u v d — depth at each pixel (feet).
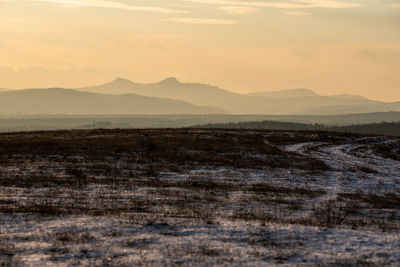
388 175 229.25
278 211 116.88
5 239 75.00
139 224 87.86
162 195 136.05
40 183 149.89
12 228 82.69
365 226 96.48
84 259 64.80
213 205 122.21
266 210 117.91
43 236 77.15
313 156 302.45
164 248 70.95
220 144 319.06
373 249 71.36
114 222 89.10
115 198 127.34
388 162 294.87
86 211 103.04
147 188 149.89
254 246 72.74
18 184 145.48
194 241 75.66
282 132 472.03
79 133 378.32
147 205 116.78
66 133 377.30
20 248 69.77
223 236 79.61
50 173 178.29
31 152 243.40
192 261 63.77
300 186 177.99
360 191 172.14
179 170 208.13
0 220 88.69
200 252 68.59
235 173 206.90
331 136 452.76
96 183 156.46
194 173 200.44
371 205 136.98
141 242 74.43
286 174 212.84
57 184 150.30
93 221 89.76
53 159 224.74
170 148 282.15
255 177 198.08
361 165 266.16
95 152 253.03
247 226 88.33
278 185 176.65
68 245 71.92
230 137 378.94
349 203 138.51
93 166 204.44
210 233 81.66
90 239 75.82
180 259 64.75
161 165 221.46
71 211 101.60
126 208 110.93
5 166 193.16
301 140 409.49
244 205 124.77
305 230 85.30
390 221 110.11
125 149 268.82
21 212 98.27
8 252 67.46
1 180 152.97
